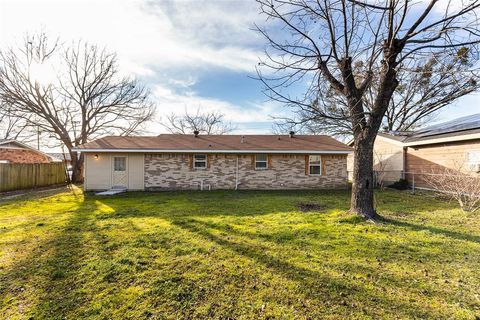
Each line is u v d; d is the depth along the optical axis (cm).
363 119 613
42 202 952
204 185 1339
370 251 413
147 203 907
